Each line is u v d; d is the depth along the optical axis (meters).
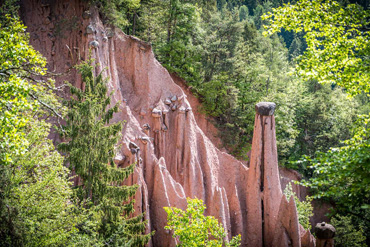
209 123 42.28
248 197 33.62
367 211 35.78
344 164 17.69
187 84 42.53
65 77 31.27
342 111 55.81
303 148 52.00
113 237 23.83
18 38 18.19
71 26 31.73
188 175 32.81
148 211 28.31
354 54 21.77
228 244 24.33
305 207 39.56
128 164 29.14
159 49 43.34
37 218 18.75
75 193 22.56
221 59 45.97
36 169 20.48
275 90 52.91
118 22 34.34
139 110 33.56
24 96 15.43
